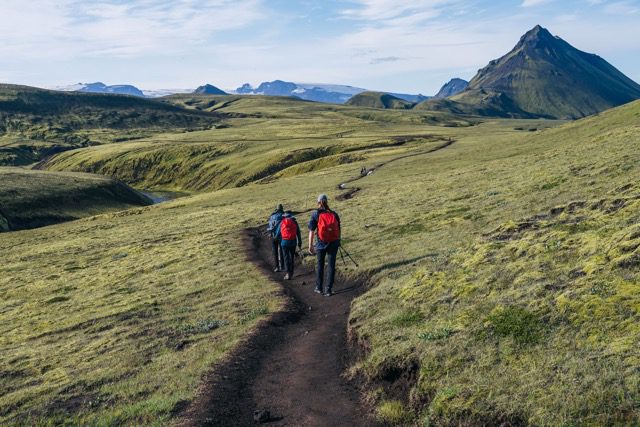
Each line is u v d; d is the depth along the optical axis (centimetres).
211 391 1168
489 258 1533
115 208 12550
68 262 4406
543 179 3303
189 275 2941
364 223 3575
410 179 6250
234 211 6238
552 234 1509
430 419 895
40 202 10988
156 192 18062
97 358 1678
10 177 12312
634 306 948
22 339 2150
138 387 1302
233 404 1114
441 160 8400
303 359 1367
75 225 8188
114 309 2412
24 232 7938
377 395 1064
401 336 1216
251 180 15525
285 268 2698
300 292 2173
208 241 4081
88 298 2847
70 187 12425
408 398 1009
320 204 2005
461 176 5166
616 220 1444
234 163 17962
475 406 853
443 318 1229
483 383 903
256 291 2220
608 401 745
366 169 8750
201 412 1062
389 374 1106
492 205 2997
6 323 2580
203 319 1925
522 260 1402
